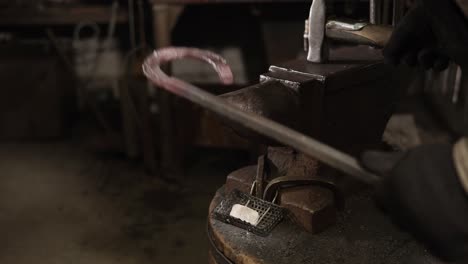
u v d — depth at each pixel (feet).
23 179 11.13
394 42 4.07
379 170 2.79
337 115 4.91
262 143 4.47
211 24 13.11
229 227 4.70
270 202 4.84
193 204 10.03
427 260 4.26
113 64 13.75
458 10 3.58
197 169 11.32
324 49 5.01
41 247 8.84
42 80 12.47
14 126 12.83
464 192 2.51
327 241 4.53
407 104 13.16
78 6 11.85
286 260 4.26
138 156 11.85
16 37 13.48
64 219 9.65
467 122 10.59
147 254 8.59
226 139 10.59
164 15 9.92
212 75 13.44
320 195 4.73
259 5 12.10
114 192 10.53
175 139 10.91
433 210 2.53
